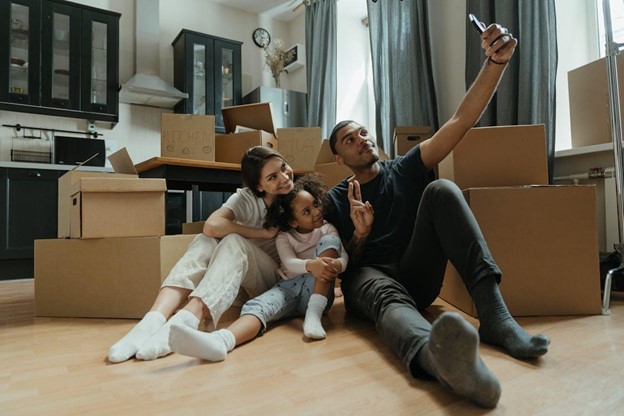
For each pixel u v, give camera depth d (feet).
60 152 11.89
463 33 9.36
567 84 7.93
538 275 4.50
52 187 11.17
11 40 11.51
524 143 4.91
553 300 4.49
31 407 2.52
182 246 5.32
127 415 2.37
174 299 4.14
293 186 4.97
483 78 4.27
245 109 8.30
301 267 4.40
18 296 7.57
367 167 4.88
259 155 4.92
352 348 3.55
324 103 13.37
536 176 4.87
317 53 13.92
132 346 3.49
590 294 4.51
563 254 4.51
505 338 3.12
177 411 2.40
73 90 12.19
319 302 4.39
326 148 8.12
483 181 4.91
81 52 12.34
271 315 4.20
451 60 9.64
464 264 3.43
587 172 7.18
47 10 11.93
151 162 6.41
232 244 4.49
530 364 2.92
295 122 14.93
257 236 4.92
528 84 7.55
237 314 5.12
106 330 4.59
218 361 3.31
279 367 3.12
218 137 7.71
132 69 13.83
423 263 3.96
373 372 2.93
